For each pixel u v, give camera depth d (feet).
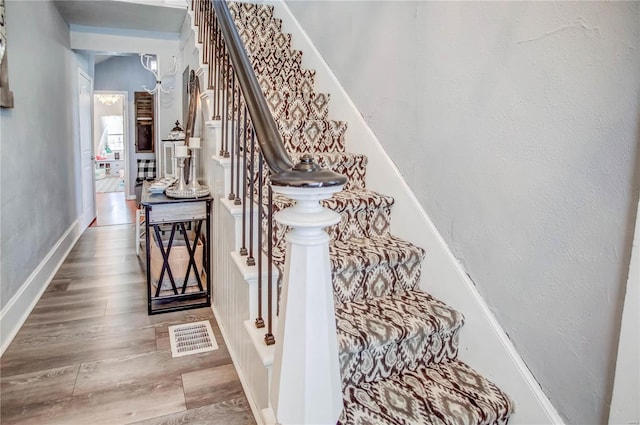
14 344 7.30
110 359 6.87
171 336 7.68
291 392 3.24
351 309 5.49
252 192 5.36
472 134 5.22
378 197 6.77
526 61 4.42
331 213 3.27
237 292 6.35
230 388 6.15
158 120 16.29
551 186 4.19
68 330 7.87
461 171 5.44
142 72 24.84
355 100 8.01
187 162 10.50
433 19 5.86
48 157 11.22
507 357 4.78
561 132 4.06
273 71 9.39
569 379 4.11
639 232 3.34
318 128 7.93
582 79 3.83
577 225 3.95
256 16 10.66
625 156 3.51
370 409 4.45
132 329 7.94
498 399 4.68
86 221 17.25
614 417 3.58
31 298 8.95
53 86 12.01
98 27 14.98
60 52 13.07
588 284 3.87
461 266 5.50
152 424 5.37
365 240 6.53
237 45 5.58
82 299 9.38
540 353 4.41
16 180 8.43
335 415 3.34
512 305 4.74
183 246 9.63
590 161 3.79
